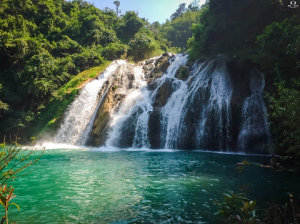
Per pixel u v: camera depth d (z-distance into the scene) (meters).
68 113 26.48
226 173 9.44
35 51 33.66
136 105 23.39
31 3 47.12
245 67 20.72
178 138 19.70
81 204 5.89
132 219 4.95
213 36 25.39
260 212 5.12
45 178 8.70
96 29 44.78
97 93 27.83
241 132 17.44
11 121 25.38
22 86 28.59
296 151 9.74
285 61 15.72
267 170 10.02
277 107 9.80
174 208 5.59
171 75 29.41
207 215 5.14
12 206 5.77
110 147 21.12
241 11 21.33
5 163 3.27
